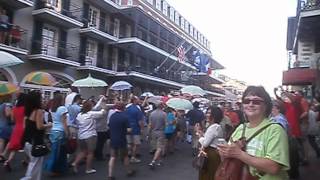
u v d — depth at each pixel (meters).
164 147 11.28
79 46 29.41
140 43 34.16
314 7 11.09
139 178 8.56
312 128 10.52
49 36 26.30
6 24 21.38
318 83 13.10
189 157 12.01
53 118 8.44
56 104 8.70
